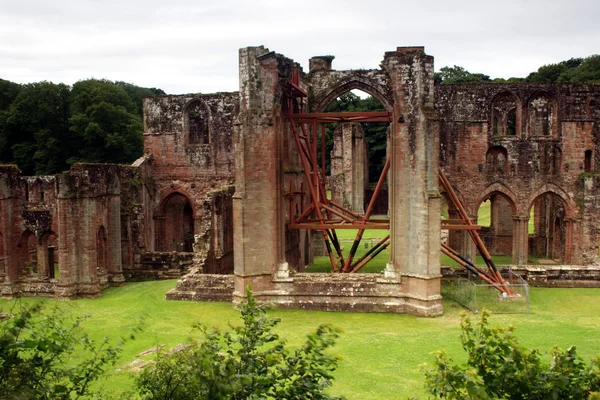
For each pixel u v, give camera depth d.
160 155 46.44
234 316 27.12
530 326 24.88
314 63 35.78
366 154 77.38
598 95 41.09
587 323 25.45
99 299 31.83
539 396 9.27
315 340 9.96
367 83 32.88
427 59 27.14
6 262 32.94
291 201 31.02
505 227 47.03
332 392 17.72
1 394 8.59
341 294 28.09
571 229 41.28
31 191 33.69
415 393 17.59
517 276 31.39
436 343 22.62
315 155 31.17
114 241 35.91
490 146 41.56
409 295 27.61
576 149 41.19
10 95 69.31
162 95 46.12
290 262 36.28
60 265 31.94
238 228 28.08
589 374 9.46
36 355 9.50
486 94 41.41
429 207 26.72
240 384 9.07
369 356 21.16
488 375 9.60
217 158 45.66
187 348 10.43
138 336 23.91
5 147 65.88
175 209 48.84
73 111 66.25
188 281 30.50
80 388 10.80
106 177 35.31
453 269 35.53
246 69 27.64
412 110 27.25
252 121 27.83
